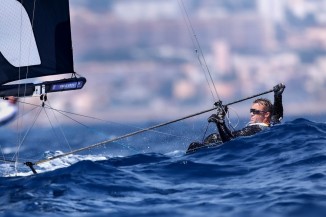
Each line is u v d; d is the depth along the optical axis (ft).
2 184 113.60
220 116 144.05
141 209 96.48
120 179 115.24
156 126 146.51
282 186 106.11
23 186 111.45
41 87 154.20
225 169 123.03
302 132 143.84
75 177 115.03
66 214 94.32
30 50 159.12
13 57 157.79
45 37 159.74
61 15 160.35
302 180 109.60
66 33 160.86
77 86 159.94
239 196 102.12
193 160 131.23
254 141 140.15
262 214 91.56
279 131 144.36
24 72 158.92
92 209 96.78
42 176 116.78
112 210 96.27
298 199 97.19
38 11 159.22
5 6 157.38
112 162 137.90
